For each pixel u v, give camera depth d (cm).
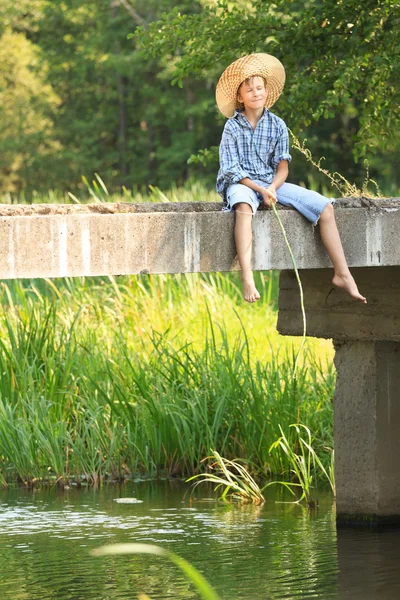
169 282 2078
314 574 917
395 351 1125
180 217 838
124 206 846
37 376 1503
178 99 5278
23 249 769
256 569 934
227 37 1591
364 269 1085
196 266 848
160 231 827
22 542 1045
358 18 1527
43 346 1545
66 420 1472
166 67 4775
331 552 995
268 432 1368
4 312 1720
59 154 5856
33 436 1394
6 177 5997
